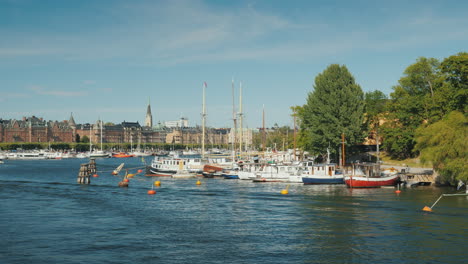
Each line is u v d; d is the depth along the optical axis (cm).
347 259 4156
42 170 16188
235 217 5981
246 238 4878
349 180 8838
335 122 11062
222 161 13438
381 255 4262
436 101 9988
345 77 11588
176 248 4509
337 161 12206
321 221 5662
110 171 15300
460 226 5325
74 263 4053
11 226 5459
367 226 5375
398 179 9206
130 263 4053
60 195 8169
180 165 12731
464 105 8844
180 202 7275
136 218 5950
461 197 7450
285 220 5759
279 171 10575
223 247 4538
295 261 4106
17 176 13100
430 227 5294
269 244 4644
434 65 11288
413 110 10812
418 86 11400
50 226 5462
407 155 12662
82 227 5416
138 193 8438
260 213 6238
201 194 8200
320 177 9706
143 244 4656
